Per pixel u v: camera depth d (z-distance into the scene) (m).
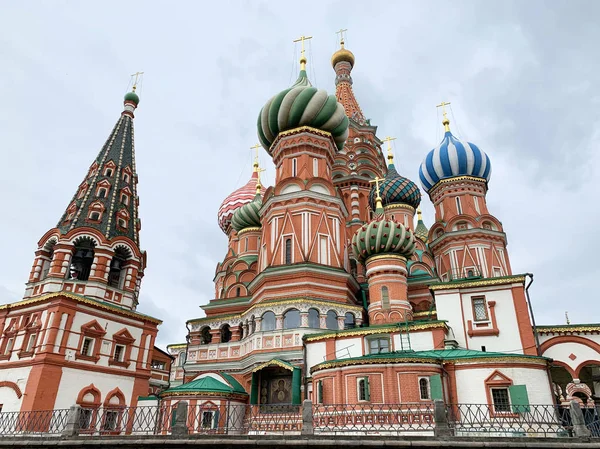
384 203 46.44
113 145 36.94
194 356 35.88
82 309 28.48
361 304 37.62
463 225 42.62
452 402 22.53
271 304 32.62
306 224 35.97
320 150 39.84
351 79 61.88
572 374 25.83
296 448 13.59
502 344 26.39
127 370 30.17
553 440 12.98
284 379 30.19
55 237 31.11
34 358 26.22
